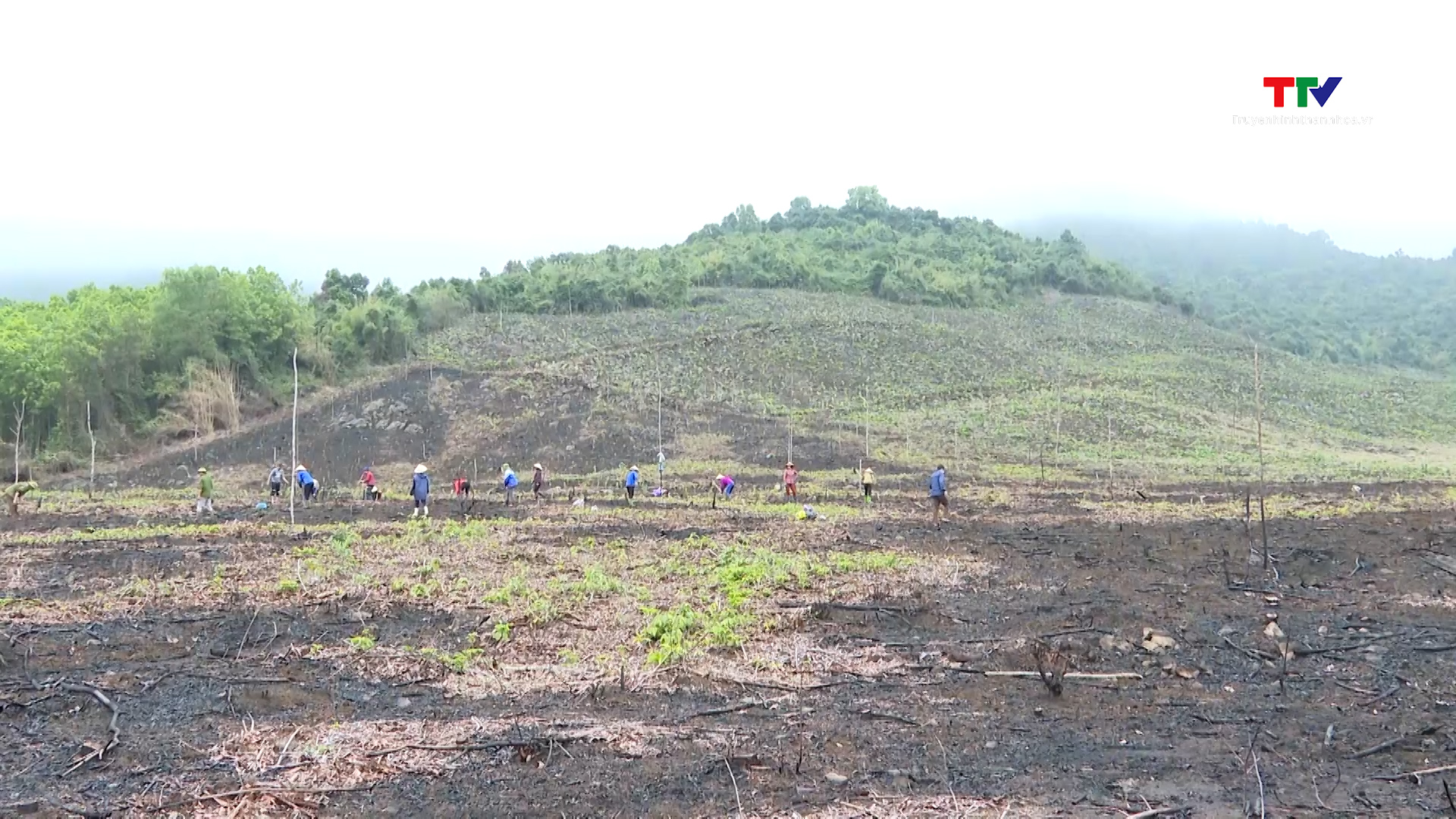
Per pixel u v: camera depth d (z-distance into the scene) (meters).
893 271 102.06
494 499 34.25
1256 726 9.52
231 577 16.84
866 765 8.42
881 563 18.22
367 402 57.19
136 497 37.91
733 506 30.88
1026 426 57.19
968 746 8.91
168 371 55.06
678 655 11.67
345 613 14.15
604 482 41.62
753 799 7.69
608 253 113.88
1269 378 82.38
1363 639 12.67
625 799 7.68
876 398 62.75
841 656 11.92
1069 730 9.36
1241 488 37.91
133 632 13.05
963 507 30.02
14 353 50.91
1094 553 20.00
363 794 7.82
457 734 9.08
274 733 9.15
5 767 8.36
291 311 61.53
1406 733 9.25
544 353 67.50
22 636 12.71
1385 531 22.52
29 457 48.59
